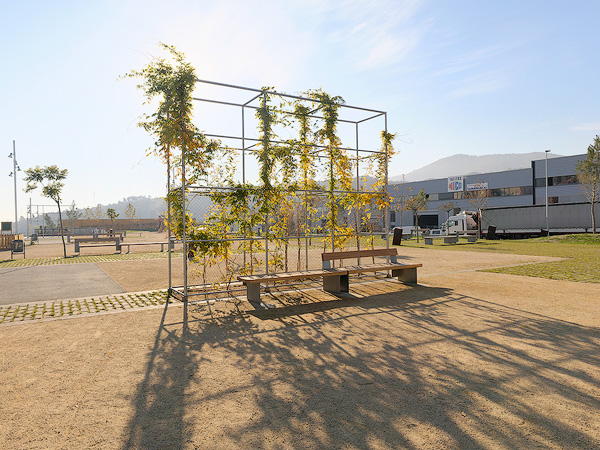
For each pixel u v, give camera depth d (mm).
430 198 61312
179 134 7590
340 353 4934
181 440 2979
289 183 9836
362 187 11148
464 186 57094
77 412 3447
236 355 4918
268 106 8883
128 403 3623
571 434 2980
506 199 52844
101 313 7148
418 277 11039
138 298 8516
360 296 8523
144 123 7984
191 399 3695
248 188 8766
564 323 6160
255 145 9117
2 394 3822
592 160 33344
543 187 48938
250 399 3682
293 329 6059
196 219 8609
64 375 4301
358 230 11328
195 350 5125
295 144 9469
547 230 32188
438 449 2805
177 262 16219
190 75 7617
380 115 10977
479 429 3078
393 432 3057
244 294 8867
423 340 5391
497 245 25297
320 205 11016
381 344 5254
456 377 4117
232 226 9031
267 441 2949
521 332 5695
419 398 3646
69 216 71375
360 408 3473
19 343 5430
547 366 4383
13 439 3000
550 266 13188
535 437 2945
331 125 10188
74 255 20766
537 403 3506
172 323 6480
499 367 4375
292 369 4430
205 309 7473
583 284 9633
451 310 7102
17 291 9500
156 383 4074
